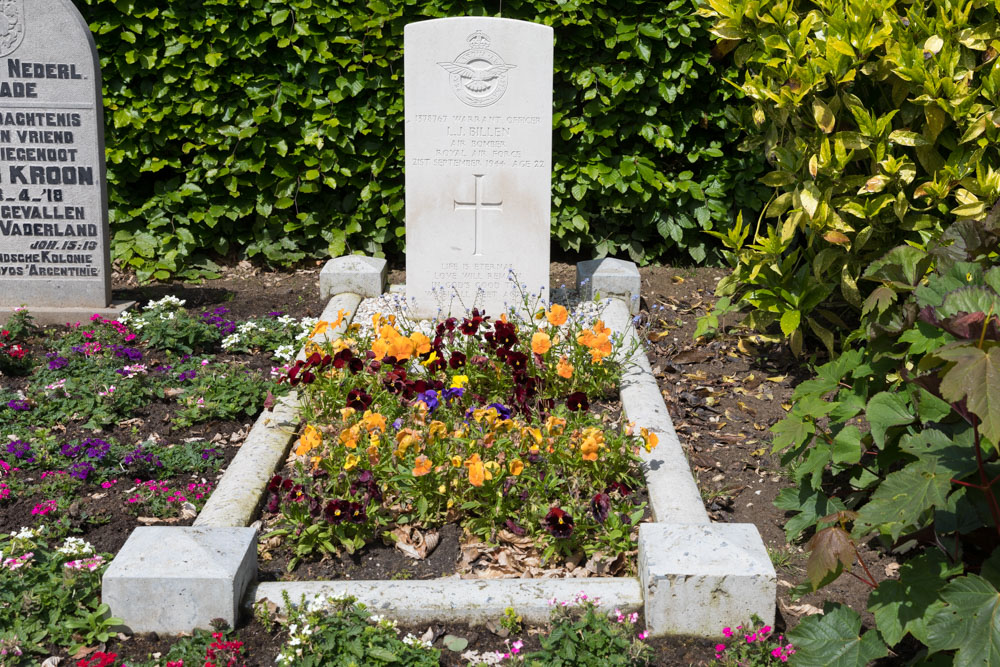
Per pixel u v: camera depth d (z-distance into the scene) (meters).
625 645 3.19
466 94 5.94
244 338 5.96
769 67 5.80
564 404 5.12
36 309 6.39
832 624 3.11
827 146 5.27
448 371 4.98
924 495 2.89
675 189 7.66
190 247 7.70
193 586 3.32
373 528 3.98
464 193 6.09
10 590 3.38
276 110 7.44
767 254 5.59
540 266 6.21
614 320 6.34
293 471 4.53
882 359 3.75
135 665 3.17
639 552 3.61
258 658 3.24
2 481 4.27
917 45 5.43
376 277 6.89
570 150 7.73
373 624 3.36
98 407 5.02
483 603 3.46
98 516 4.11
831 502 3.89
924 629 2.89
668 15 7.36
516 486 4.02
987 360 2.61
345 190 7.86
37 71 6.11
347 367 4.89
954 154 5.29
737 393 5.58
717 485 4.57
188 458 4.63
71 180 6.28
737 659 3.21
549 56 5.89
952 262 3.69
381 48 7.41
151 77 7.52
